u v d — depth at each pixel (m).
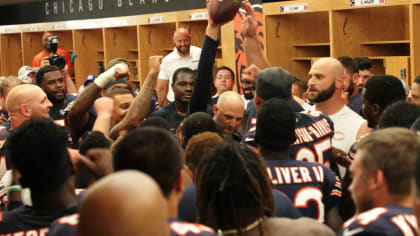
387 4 5.92
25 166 1.76
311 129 2.84
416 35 5.93
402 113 2.37
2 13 13.95
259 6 6.91
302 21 7.64
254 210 1.66
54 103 4.67
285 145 2.43
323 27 7.67
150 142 1.50
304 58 7.45
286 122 2.39
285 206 1.99
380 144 1.57
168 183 1.49
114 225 0.96
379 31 6.88
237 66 7.14
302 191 2.36
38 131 1.78
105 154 1.98
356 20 6.72
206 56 3.23
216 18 3.20
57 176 1.80
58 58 6.28
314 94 3.45
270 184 1.88
